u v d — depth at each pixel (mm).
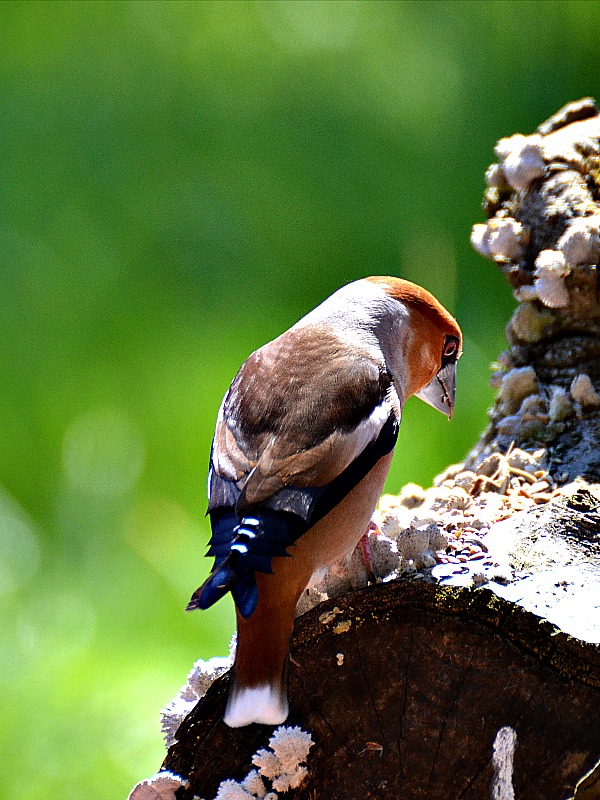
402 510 5980
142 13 16984
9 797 9055
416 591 4941
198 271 14086
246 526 4641
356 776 5055
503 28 15930
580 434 6434
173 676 9945
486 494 6027
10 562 11094
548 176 6770
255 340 13039
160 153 15461
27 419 12547
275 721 4715
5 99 16094
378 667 4996
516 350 6906
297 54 16375
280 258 14078
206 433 12031
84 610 10727
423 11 16531
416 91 15680
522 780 4922
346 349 5531
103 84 16219
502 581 4996
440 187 14500
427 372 6348
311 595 5297
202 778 5000
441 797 5016
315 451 4969
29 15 16953
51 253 14328
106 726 9453
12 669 10125
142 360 12984
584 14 15445
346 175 14898
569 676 4805
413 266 12938
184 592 10781
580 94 14930
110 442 12141
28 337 13398
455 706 4953
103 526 11461
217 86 16156
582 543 5340
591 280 6488
